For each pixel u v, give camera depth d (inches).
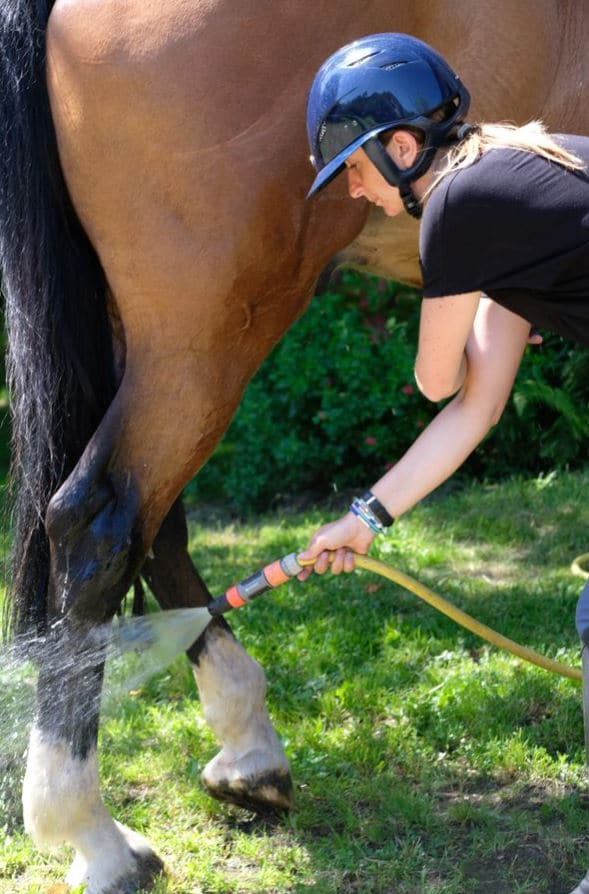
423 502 237.3
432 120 84.2
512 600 172.6
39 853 112.8
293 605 173.6
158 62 96.4
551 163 81.3
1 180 103.5
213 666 116.7
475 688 139.3
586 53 110.3
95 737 103.1
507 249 80.7
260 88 97.5
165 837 114.6
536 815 114.8
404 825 114.4
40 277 104.0
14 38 101.7
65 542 101.0
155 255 99.3
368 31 101.2
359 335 251.0
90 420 107.0
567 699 136.8
